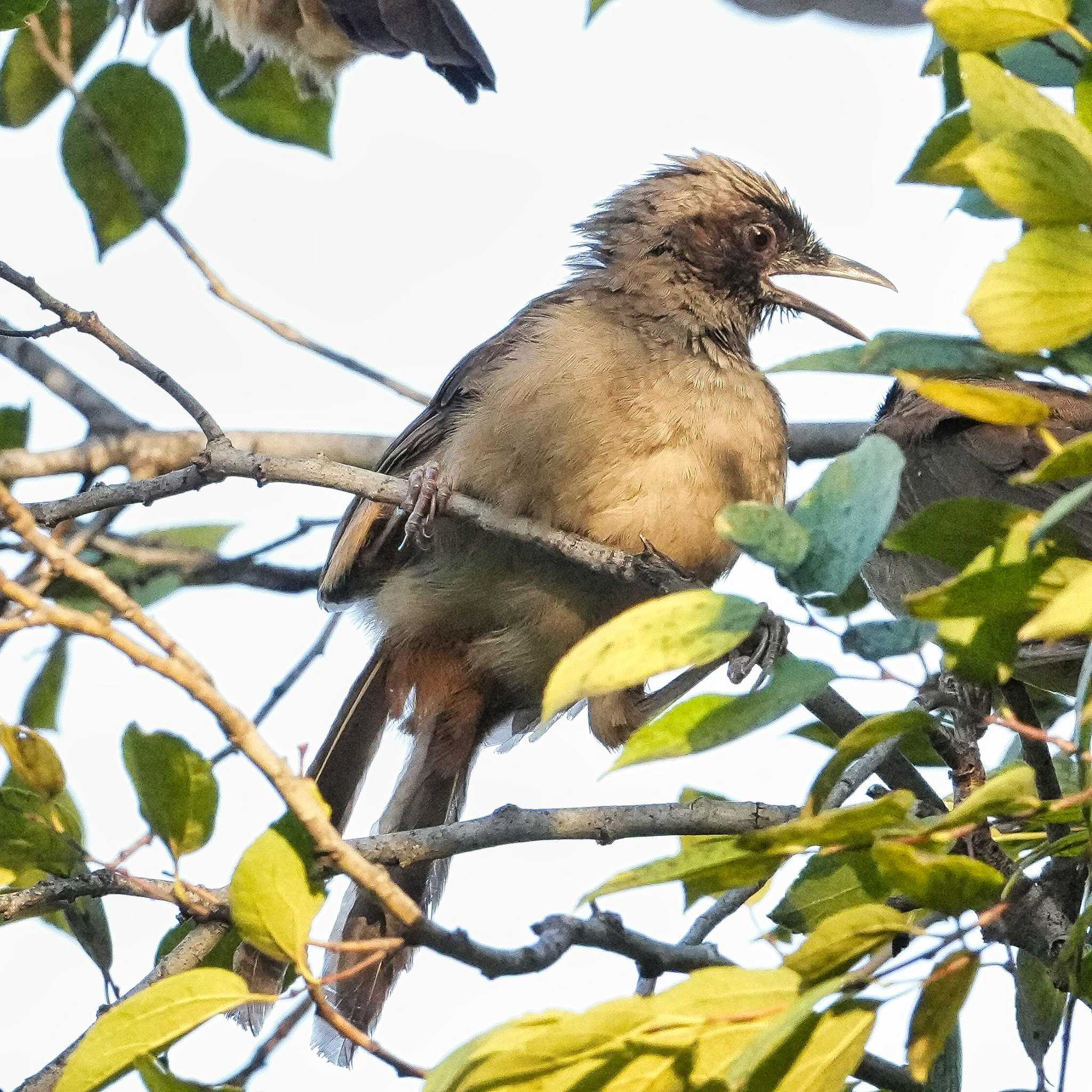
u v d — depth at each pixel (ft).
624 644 17.95
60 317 30.50
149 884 24.45
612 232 38.78
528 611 35.45
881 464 19.29
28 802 24.52
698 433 34.53
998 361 18.90
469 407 36.14
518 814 27.22
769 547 19.02
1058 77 22.97
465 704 36.78
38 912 24.41
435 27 30.99
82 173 36.81
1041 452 39.29
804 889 25.05
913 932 17.93
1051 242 17.26
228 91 36.83
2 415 39.34
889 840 17.93
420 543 35.60
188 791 21.66
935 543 19.01
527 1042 17.25
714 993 17.69
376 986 31.04
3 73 37.40
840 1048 17.79
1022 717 23.36
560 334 35.65
